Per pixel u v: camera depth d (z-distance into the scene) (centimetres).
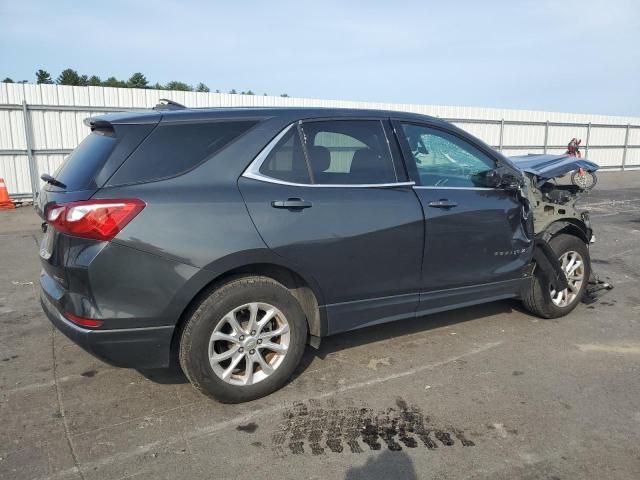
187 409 331
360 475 269
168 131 317
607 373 384
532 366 394
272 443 296
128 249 289
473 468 275
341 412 329
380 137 382
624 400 345
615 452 289
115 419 319
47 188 331
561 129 2478
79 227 285
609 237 902
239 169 325
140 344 301
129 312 294
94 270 286
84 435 302
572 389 359
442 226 389
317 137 356
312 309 359
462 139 424
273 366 343
